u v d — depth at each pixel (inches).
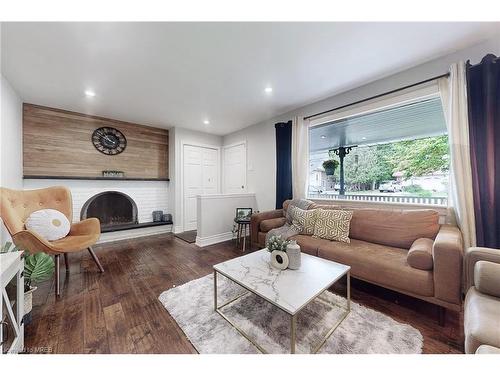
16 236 70.8
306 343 50.3
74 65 81.8
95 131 144.6
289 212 111.6
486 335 32.2
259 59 79.3
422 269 59.7
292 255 61.2
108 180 149.2
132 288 78.7
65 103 121.1
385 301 69.1
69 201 98.1
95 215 145.6
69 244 80.6
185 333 54.1
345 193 137.6
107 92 106.7
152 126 169.8
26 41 67.1
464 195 69.6
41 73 87.5
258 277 56.8
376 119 107.4
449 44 71.4
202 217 135.2
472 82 69.5
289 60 80.1
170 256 114.0
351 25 62.2
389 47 72.9
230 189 188.5
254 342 50.4
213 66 83.8
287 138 133.3
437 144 101.6
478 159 69.0
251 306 66.0
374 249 77.2
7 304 41.7
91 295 73.7
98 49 72.2
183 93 108.9
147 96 112.0
